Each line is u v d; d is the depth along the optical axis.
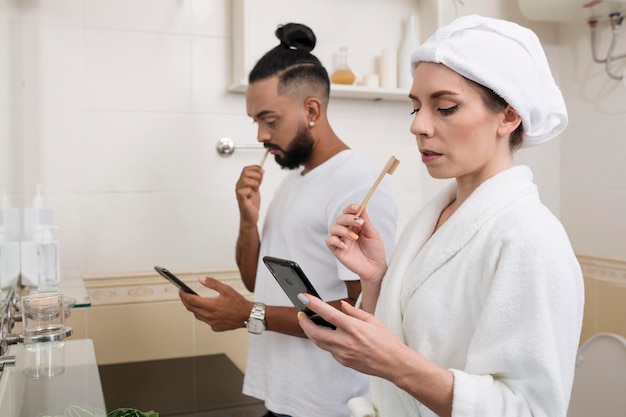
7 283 1.55
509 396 0.77
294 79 1.39
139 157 1.97
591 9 2.04
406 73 2.12
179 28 2.00
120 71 1.94
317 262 1.38
